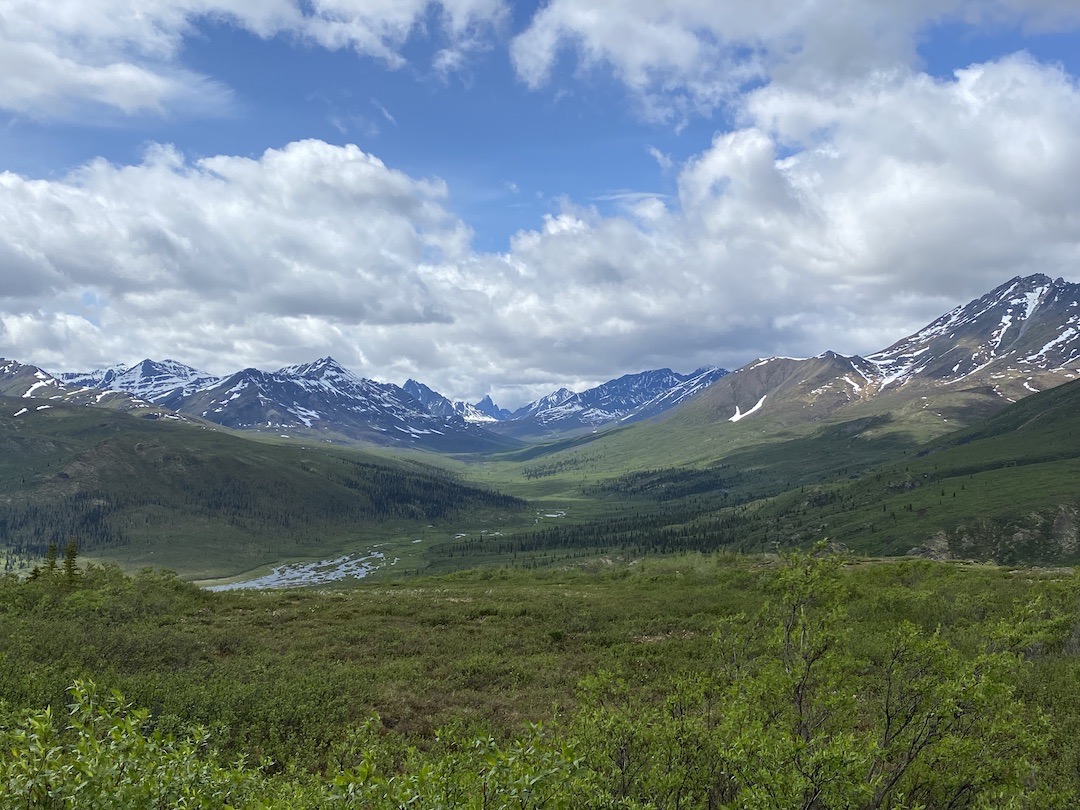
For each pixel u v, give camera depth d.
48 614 33.16
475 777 7.96
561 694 22.33
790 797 8.29
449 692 22.98
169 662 25.53
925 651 9.92
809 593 11.60
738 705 10.03
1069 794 9.91
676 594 44.75
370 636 32.38
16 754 7.38
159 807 7.49
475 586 59.22
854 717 11.24
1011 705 9.70
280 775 13.87
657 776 9.59
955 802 9.61
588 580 61.47
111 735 7.45
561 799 7.80
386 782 7.58
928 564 47.62
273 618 37.06
